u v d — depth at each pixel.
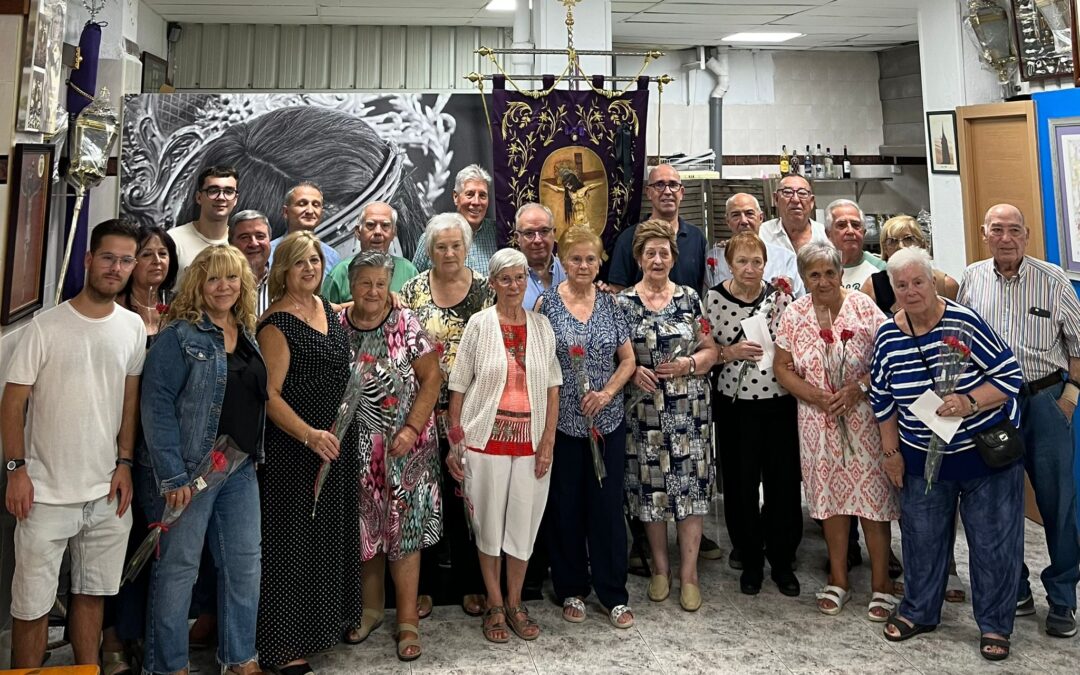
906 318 3.01
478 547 3.16
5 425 2.42
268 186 4.32
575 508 3.27
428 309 3.30
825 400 3.26
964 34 4.86
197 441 2.50
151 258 2.89
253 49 6.77
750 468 3.49
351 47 6.90
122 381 2.55
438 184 4.40
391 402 2.95
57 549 2.48
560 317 3.25
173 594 2.53
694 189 6.13
